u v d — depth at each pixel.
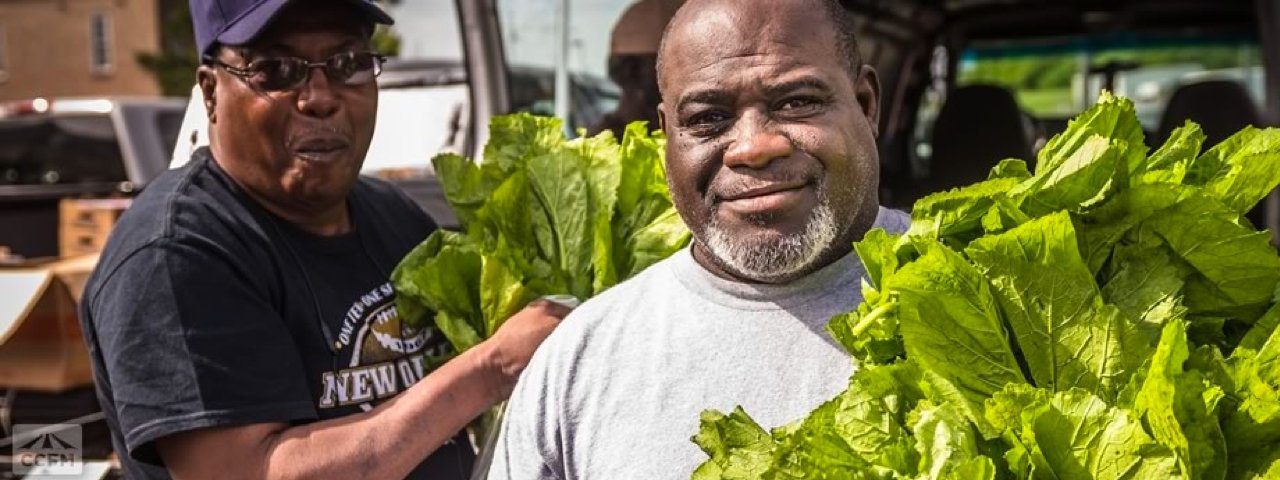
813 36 1.57
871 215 1.66
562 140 2.36
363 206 2.38
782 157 1.53
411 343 2.25
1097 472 1.20
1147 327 1.31
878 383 1.37
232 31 2.12
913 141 5.79
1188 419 1.19
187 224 2.02
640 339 1.68
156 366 1.92
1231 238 1.32
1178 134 1.48
